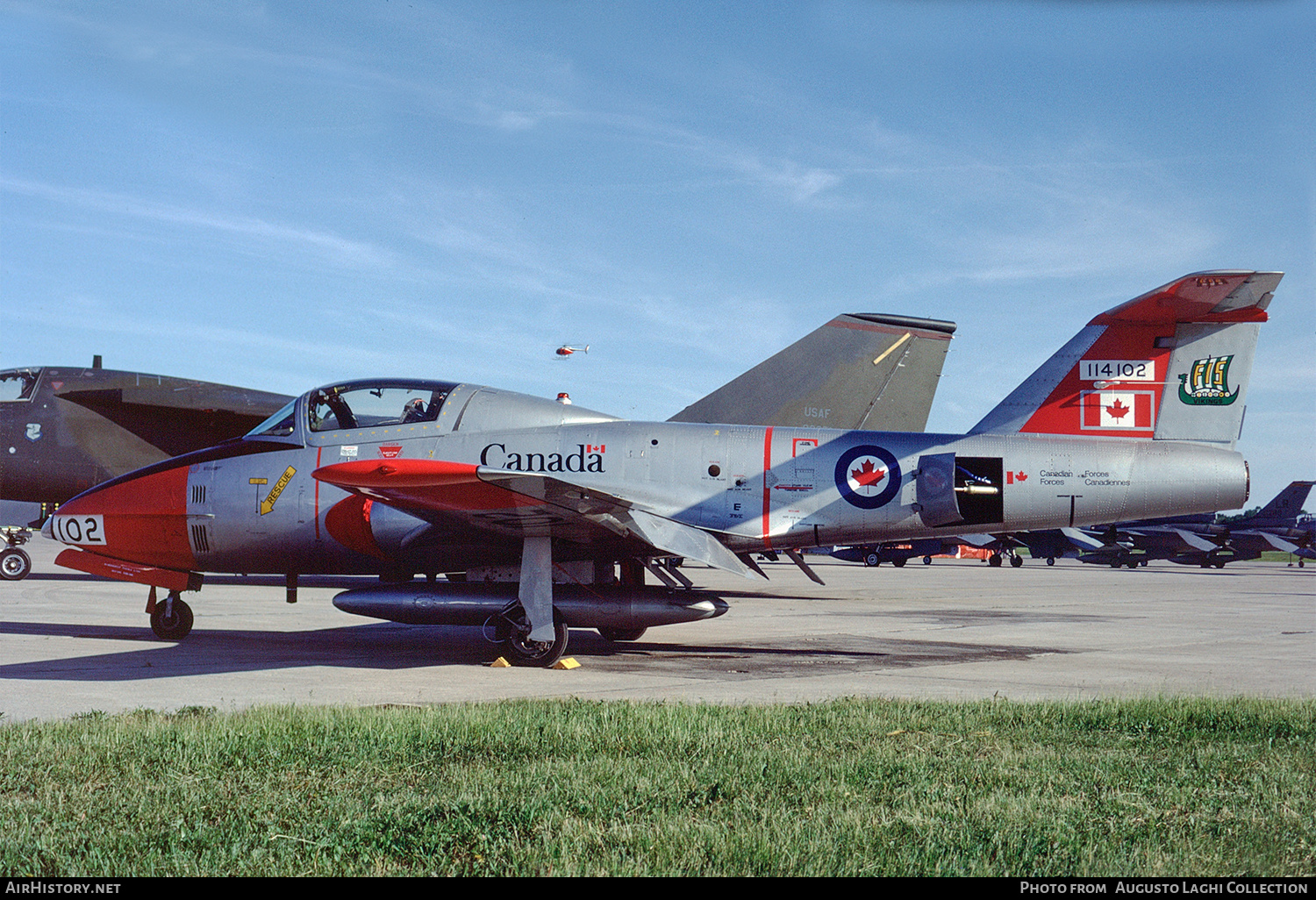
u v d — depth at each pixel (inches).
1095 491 410.6
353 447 437.7
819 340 593.0
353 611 401.7
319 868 137.5
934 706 260.8
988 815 163.5
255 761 191.9
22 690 293.0
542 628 365.4
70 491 775.7
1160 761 202.5
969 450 419.2
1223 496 409.1
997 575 1365.7
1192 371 414.6
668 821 156.9
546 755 201.5
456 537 411.5
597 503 331.6
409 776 183.9
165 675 328.5
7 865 137.0
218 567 442.3
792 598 788.0
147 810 161.3
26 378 770.2
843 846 146.9
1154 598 844.0
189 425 799.7
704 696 299.6
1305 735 227.5
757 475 430.0
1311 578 1432.1
